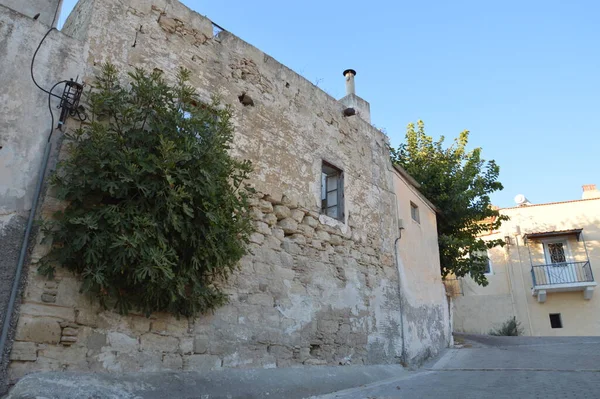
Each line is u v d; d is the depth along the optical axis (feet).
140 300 17.76
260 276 23.35
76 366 15.94
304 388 21.53
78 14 21.94
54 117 18.07
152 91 18.92
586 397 17.35
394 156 54.13
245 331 21.71
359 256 30.73
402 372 29.63
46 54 18.54
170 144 17.21
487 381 23.27
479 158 51.52
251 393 19.20
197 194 18.28
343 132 33.14
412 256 37.86
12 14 18.22
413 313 35.14
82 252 16.35
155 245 16.98
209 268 18.72
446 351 38.86
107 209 16.26
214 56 25.02
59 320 15.96
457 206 47.11
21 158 16.92
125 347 17.31
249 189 21.80
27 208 16.58
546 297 67.26
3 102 17.06
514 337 51.03
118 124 18.42
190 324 19.69
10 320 15.05
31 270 15.80
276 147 26.86
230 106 22.39
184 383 17.85
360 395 20.84
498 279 70.59
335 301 27.40
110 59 20.35
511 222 72.13
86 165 16.88
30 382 14.26
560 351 34.53
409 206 39.99
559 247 69.05
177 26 23.63
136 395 15.98
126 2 21.80
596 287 64.90
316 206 28.43
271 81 28.04
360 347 28.17
